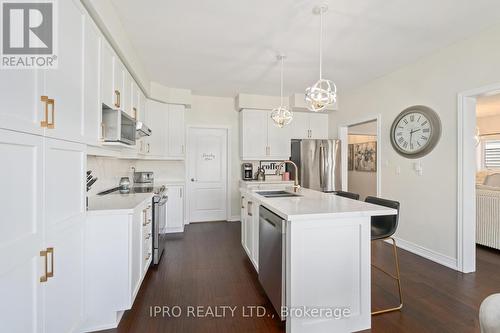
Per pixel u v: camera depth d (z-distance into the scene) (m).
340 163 4.60
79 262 1.52
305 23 2.24
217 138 4.82
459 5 1.98
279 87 4.13
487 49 2.34
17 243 0.96
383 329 1.72
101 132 1.88
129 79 2.71
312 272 1.64
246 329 1.72
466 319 1.81
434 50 2.79
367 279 1.74
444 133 2.74
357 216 1.67
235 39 2.53
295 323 1.62
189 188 4.68
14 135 0.94
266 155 4.71
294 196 2.43
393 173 3.39
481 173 6.07
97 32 1.79
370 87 3.82
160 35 2.44
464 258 2.57
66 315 1.36
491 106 5.08
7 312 0.92
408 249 3.16
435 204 2.84
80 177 1.53
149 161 4.34
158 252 2.79
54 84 1.22
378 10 2.04
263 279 2.06
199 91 4.35
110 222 1.72
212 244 3.47
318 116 4.99
